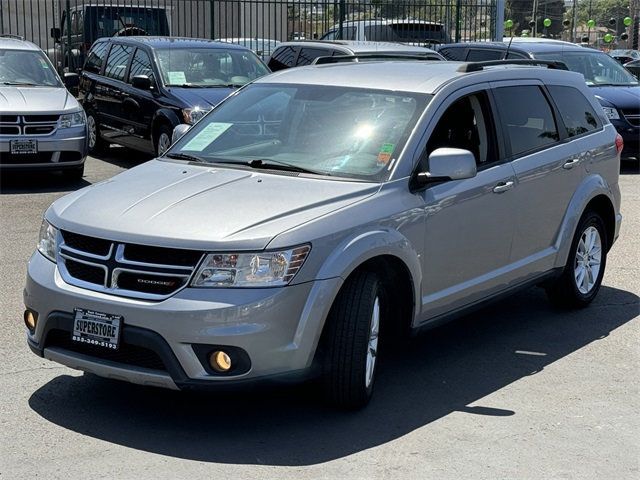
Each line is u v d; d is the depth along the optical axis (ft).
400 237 16.99
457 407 17.25
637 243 31.68
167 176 18.12
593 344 21.12
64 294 15.72
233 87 43.29
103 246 15.72
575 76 24.16
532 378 18.88
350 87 19.97
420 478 14.35
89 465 14.58
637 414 17.10
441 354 20.29
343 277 15.74
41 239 17.15
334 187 17.13
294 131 19.34
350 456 15.06
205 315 14.73
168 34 67.67
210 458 14.90
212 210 15.98
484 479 14.38
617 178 24.71
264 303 14.89
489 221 19.67
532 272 21.49
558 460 15.12
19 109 37.76
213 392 15.05
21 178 41.88
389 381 18.54
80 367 15.89
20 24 83.35
